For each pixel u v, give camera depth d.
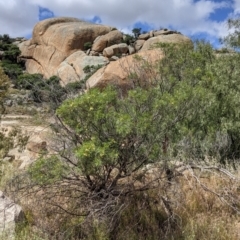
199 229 4.14
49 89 5.95
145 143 4.15
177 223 4.18
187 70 6.01
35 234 3.98
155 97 4.74
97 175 4.18
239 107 6.44
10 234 3.92
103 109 4.13
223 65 6.96
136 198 4.46
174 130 4.71
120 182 4.54
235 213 4.50
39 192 4.83
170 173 4.47
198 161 5.36
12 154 8.36
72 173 4.33
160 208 4.46
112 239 4.02
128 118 3.93
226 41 8.00
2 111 9.98
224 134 6.12
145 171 4.31
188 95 4.47
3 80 9.24
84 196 4.31
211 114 6.34
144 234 4.14
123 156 4.20
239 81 6.70
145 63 6.84
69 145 4.63
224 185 4.84
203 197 4.63
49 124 5.14
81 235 4.04
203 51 7.99
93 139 3.97
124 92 6.32
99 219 4.06
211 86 6.22
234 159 5.95
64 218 4.16
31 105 6.98
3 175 5.77
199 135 5.81
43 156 4.87
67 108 4.03
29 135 8.38
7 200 4.41
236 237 4.07
